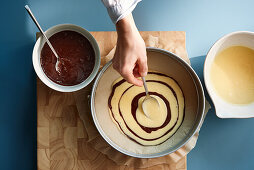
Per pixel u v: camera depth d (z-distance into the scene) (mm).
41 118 811
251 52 821
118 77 801
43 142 809
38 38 772
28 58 924
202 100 740
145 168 812
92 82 815
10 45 921
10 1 921
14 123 916
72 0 925
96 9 925
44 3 922
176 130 786
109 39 833
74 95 816
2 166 913
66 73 764
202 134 907
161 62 789
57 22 922
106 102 791
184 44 831
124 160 803
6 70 920
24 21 922
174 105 800
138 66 702
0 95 916
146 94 779
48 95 814
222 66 838
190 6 936
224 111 801
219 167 908
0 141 912
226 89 831
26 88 921
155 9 935
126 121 794
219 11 933
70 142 812
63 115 814
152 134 789
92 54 772
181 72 783
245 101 817
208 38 926
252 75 834
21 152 916
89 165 812
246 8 934
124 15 548
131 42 593
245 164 905
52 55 761
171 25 931
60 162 810
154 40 829
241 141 905
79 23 924
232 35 780
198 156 909
